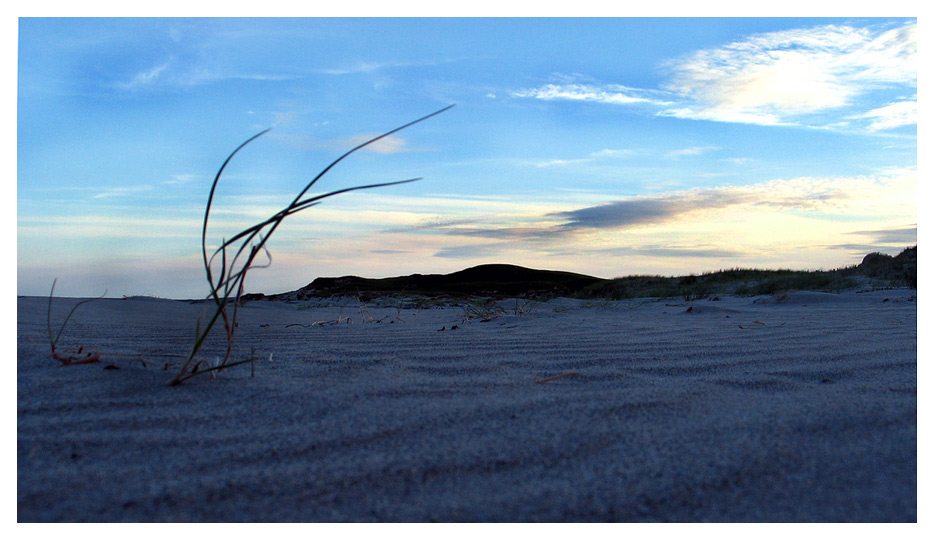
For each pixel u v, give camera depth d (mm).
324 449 1565
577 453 1556
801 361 2824
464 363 2742
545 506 1296
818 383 2371
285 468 1448
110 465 1446
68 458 1480
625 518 1256
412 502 1310
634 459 1519
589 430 1724
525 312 6191
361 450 1562
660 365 2734
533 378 2430
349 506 1290
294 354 2934
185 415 1812
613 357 2938
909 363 2738
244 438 1632
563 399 2047
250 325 4516
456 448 1581
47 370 2246
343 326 4684
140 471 1419
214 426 1724
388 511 1271
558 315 5953
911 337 3605
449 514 1264
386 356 2895
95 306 4969
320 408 1906
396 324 4914
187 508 1271
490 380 2369
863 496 1343
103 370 2258
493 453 1550
